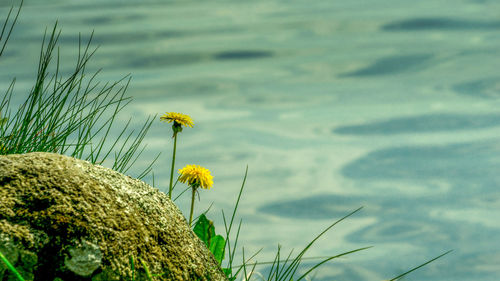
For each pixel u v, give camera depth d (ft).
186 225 7.22
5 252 5.77
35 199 6.13
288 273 8.17
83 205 6.26
